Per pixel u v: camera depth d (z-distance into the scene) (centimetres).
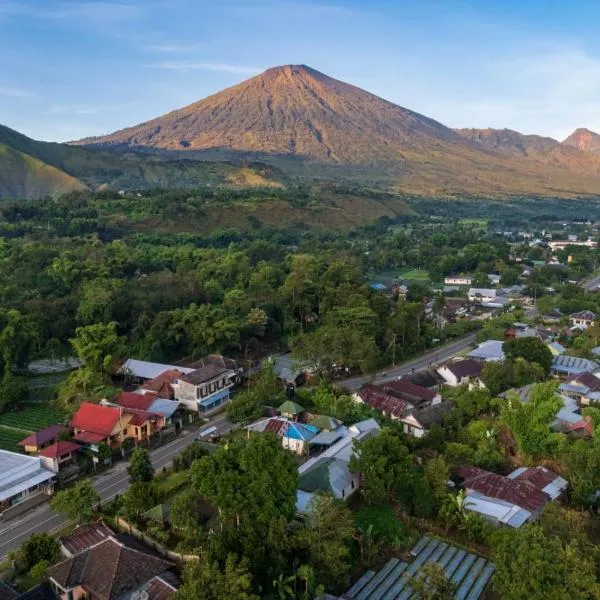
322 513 5169
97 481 7212
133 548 5197
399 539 5619
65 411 9388
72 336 12875
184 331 12200
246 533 4922
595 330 13162
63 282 15600
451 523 5900
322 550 4884
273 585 4691
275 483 5206
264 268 16375
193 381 9594
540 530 4700
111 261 17012
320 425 8156
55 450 7369
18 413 9662
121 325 13062
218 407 9750
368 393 9250
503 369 9744
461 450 7300
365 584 5072
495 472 7131
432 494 6084
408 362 12212
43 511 6525
